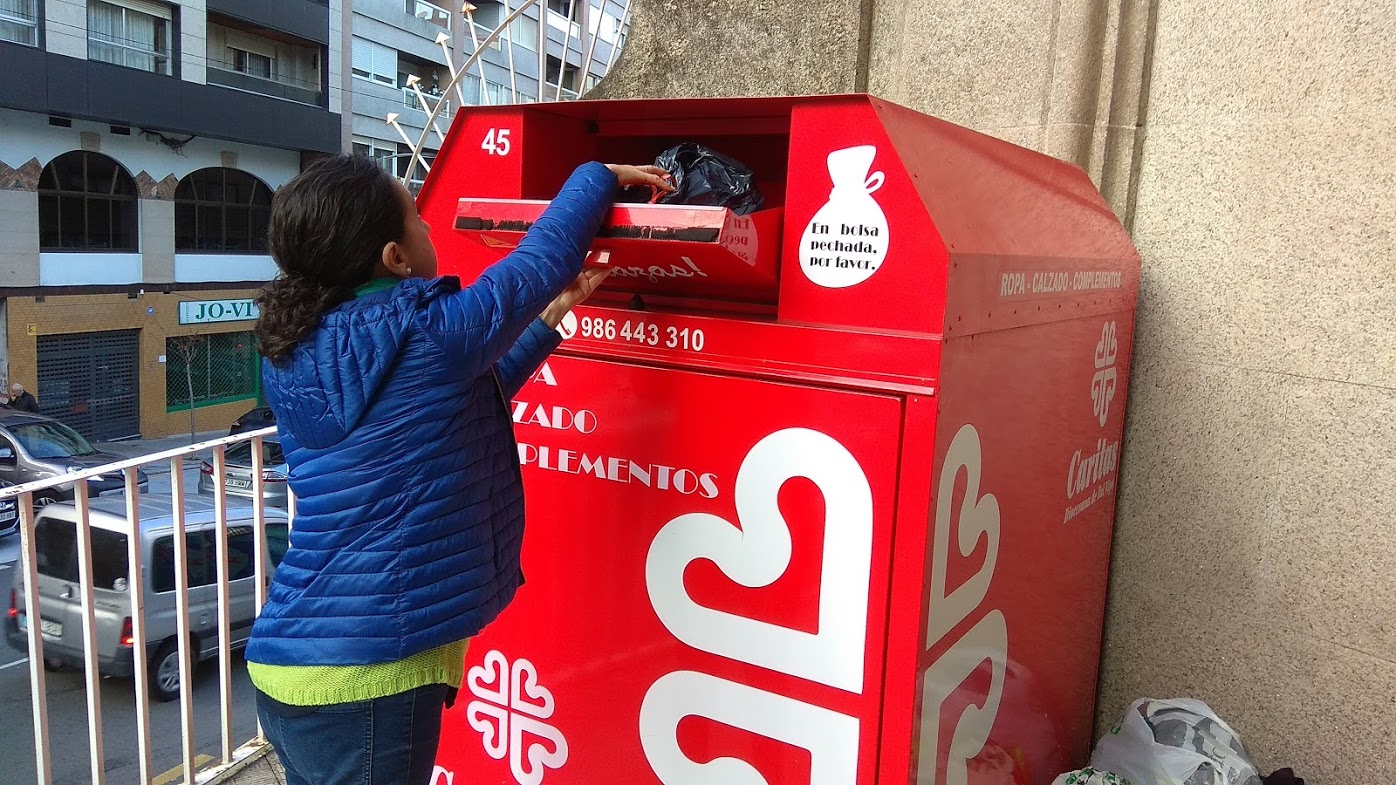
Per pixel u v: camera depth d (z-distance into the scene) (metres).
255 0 23.41
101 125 20.91
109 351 21.66
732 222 1.32
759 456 1.44
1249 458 2.23
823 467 1.38
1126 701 2.49
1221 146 2.23
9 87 18.62
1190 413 2.32
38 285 19.98
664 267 1.50
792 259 1.42
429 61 29.47
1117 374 2.25
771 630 1.46
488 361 1.31
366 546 1.30
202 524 6.66
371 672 1.31
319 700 1.31
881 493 1.33
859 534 1.36
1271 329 2.18
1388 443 2.03
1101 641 2.50
